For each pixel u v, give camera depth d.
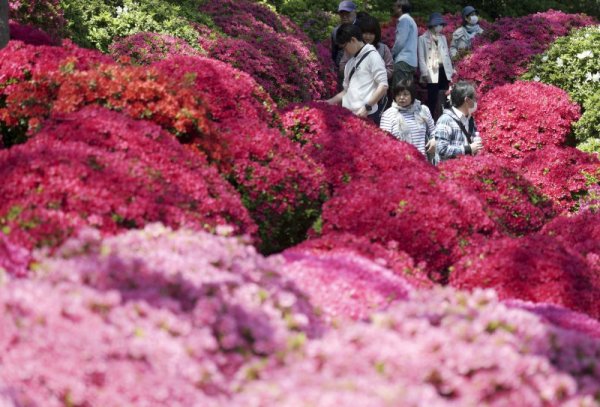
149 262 4.10
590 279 5.90
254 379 3.53
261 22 14.21
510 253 5.94
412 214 6.27
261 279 4.41
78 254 4.18
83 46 11.21
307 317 4.26
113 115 5.95
